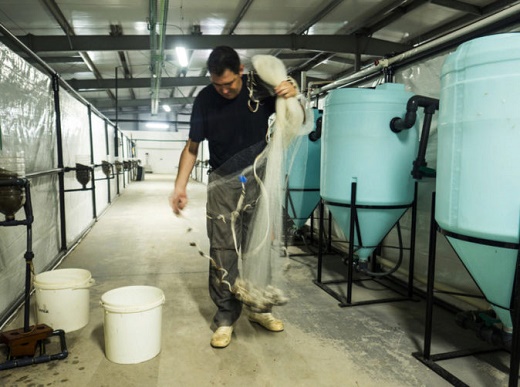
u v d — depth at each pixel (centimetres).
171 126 1566
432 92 219
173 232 418
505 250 114
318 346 166
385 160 194
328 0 405
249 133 155
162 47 460
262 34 489
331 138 207
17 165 156
